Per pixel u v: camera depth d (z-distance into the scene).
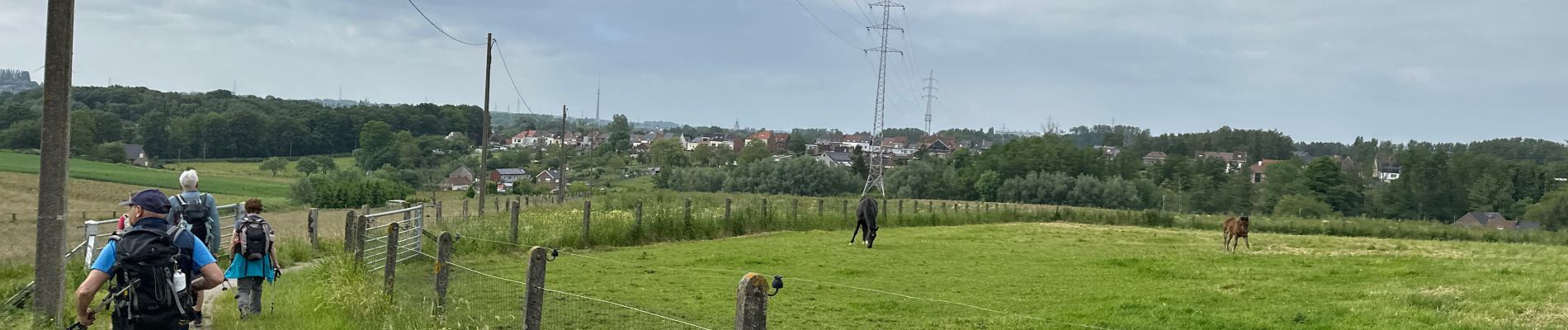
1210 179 101.06
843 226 33.25
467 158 132.25
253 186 87.56
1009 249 25.47
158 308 7.03
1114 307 14.03
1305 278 17.62
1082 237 31.86
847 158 160.00
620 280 16.92
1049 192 91.19
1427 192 90.31
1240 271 18.80
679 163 133.75
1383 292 14.90
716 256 21.70
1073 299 15.20
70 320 9.88
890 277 18.42
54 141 9.45
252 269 10.62
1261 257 22.25
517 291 13.73
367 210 18.36
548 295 14.62
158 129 124.62
